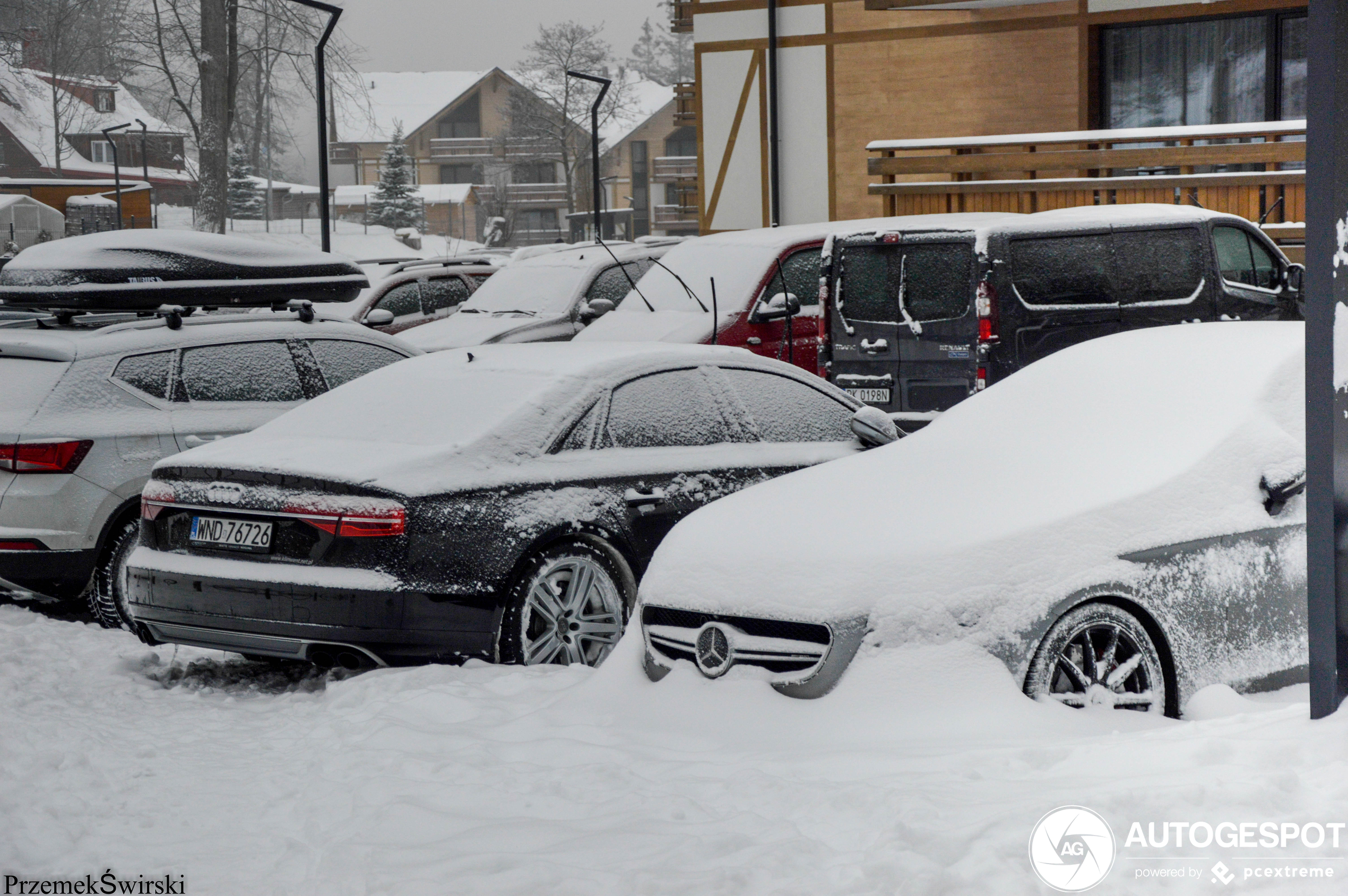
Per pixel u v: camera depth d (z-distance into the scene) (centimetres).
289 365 911
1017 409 643
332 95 5028
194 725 612
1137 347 666
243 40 5269
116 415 839
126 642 786
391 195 9469
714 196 2752
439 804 474
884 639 508
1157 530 536
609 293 1596
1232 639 547
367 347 952
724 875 382
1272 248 1238
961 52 2469
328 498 625
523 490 645
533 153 9506
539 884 392
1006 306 1102
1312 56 445
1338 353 446
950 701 494
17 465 816
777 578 532
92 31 7869
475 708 576
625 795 463
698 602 544
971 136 2464
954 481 575
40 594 823
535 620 651
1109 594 517
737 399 743
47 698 657
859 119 2583
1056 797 402
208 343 884
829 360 1179
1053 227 1127
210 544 655
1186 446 575
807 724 502
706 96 2738
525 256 1886
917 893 356
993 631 504
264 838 465
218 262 971
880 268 1158
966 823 396
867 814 420
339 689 627
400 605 611
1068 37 2367
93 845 463
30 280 938
